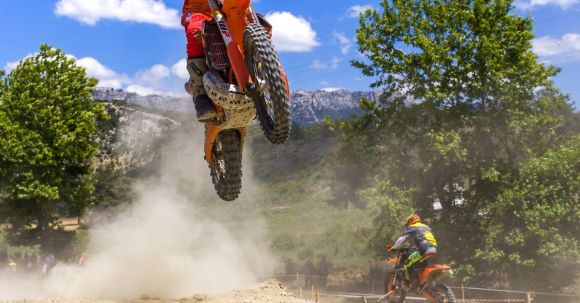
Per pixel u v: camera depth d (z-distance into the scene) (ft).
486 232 82.64
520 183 80.48
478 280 81.25
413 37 87.30
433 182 88.58
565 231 77.71
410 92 89.86
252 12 20.12
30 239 113.29
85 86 115.65
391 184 87.40
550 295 76.07
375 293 86.28
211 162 26.40
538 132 86.43
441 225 86.99
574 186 76.69
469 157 84.94
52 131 109.50
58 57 114.11
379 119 93.56
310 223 159.94
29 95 110.32
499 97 83.20
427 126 86.84
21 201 111.14
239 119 21.43
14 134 106.22
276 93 18.25
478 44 84.07
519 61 84.43
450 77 86.69
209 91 20.03
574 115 116.16
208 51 20.18
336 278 101.40
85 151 112.98
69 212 122.21
